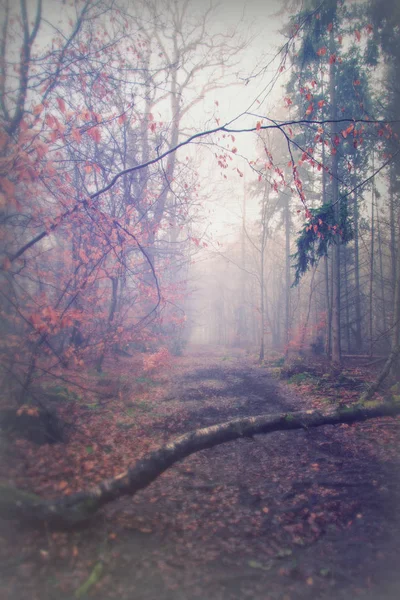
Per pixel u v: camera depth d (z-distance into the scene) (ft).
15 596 10.10
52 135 18.67
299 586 11.97
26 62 24.80
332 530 15.35
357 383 43.39
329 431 27.96
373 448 24.39
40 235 21.80
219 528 15.23
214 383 48.49
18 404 21.66
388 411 30.12
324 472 21.15
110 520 14.74
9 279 21.98
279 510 16.94
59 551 12.26
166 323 59.88
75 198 25.09
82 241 30.73
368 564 13.15
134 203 35.81
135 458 20.94
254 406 36.01
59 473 17.12
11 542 12.10
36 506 13.23
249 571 12.57
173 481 19.31
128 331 39.24
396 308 40.32
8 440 18.62
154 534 14.26
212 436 24.50
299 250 41.04
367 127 46.70
